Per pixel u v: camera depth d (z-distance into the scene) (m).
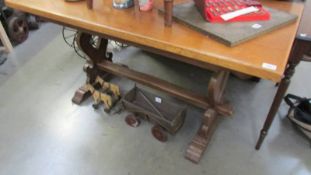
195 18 0.90
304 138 1.42
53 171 1.31
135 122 1.49
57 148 1.41
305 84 1.79
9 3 1.13
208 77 1.88
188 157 1.32
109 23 0.94
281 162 1.31
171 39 0.83
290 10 0.99
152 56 2.10
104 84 1.66
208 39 0.82
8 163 1.35
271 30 0.84
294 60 1.02
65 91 1.79
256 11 0.90
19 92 1.79
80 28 1.07
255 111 1.59
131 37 0.88
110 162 1.34
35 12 1.08
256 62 0.71
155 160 1.34
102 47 1.62
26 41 2.39
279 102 1.16
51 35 2.48
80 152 1.39
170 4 0.85
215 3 0.93
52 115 1.60
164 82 1.47
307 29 0.99
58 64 2.05
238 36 0.78
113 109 1.62
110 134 1.48
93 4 1.08
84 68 1.62
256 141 1.41
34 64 2.06
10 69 2.02
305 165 1.29
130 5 1.04
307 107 1.46
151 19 0.95
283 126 1.48
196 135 1.37
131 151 1.38
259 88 1.76
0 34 2.11
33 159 1.36
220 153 1.36
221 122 1.52
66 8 1.06
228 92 1.73
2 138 1.47
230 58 0.73
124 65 1.85
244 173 1.27
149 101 1.54
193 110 1.60
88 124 1.54
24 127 1.53
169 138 1.44
